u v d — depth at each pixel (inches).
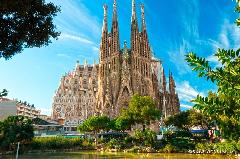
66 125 7406.5
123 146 3937.0
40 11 592.1
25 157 2972.4
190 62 281.1
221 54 277.7
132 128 6786.4
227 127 323.0
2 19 557.6
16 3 490.9
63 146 4008.4
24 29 578.2
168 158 2753.4
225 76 269.7
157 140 3843.5
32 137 3531.0
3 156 2992.1
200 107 275.7
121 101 7726.4
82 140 4343.0
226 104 271.1
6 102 4512.8
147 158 2787.9
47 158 2881.4
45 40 619.8
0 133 3282.5
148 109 4643.2
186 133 4156.0
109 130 5487.2
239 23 285.3
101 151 3890.3
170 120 4510.3
